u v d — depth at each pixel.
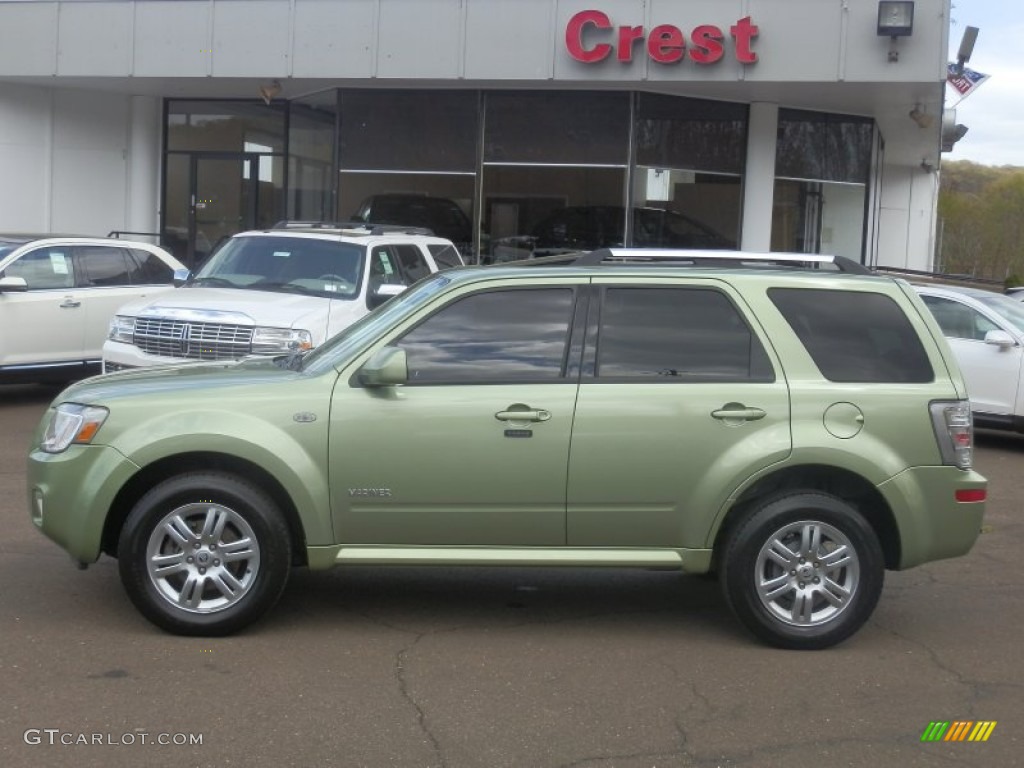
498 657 5.89
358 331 6.60
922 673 5.81
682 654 6.01
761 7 16.03
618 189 17.70
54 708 5.08
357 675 5.57
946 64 15.73
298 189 20.20
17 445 11.17
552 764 4.65
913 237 26.23
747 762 4.71
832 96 17.41
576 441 5.95
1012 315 13.17
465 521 6.00
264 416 5.94
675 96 17.81
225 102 21.06
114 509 6.11
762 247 18.52
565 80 16.73
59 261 13.46
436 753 4.72
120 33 18.20
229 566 6.00
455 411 5.95
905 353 6.15
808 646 6.04
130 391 6.10
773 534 5.95
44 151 20.55
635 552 6.05
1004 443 13.52
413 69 17.06
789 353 6.08
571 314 6.15
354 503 5.97
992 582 7.61
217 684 5.40
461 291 6.19
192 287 11.52
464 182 18.09
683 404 5.97
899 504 5.99
